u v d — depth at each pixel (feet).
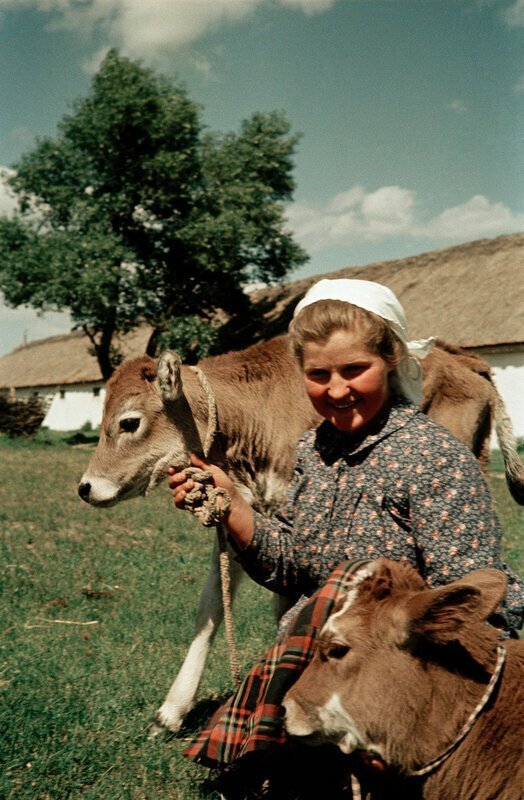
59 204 100.78
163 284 102.99
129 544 30.63
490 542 8.67
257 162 117.91
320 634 8.26
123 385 16.85
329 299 9.18
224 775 9.81
